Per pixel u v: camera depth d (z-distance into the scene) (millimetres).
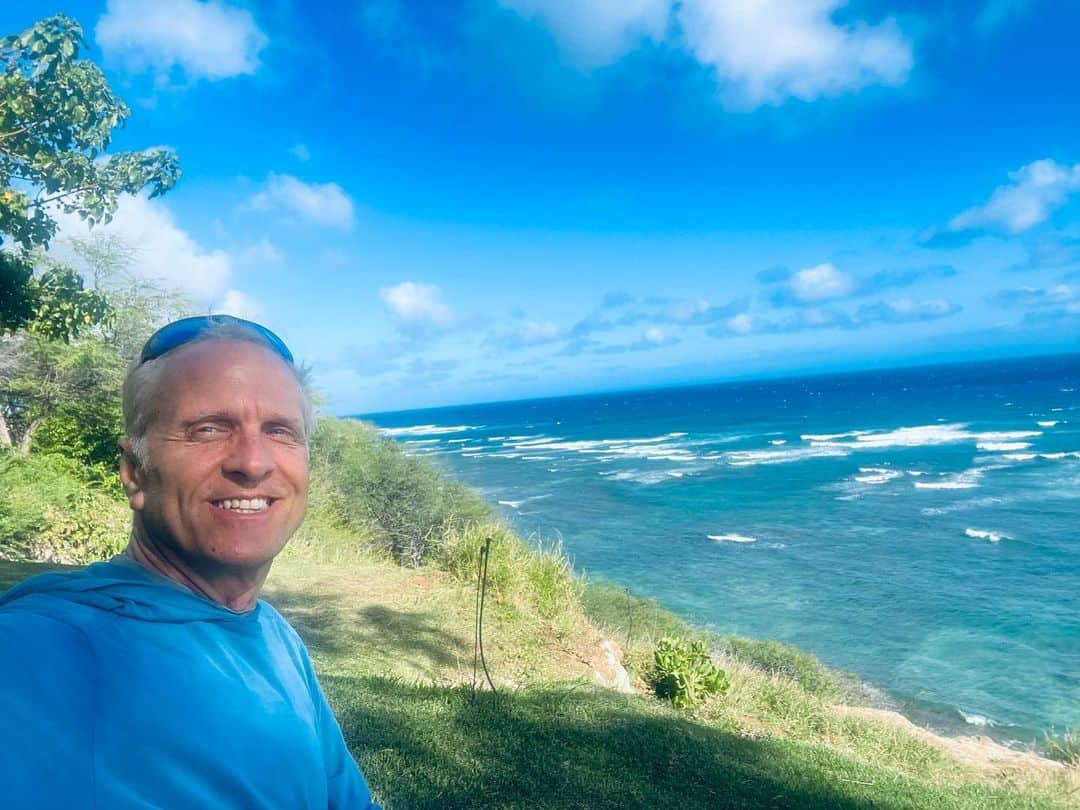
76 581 1025
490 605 10359
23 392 15617
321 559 12508
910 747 9688
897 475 50688
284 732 1089
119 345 16891
